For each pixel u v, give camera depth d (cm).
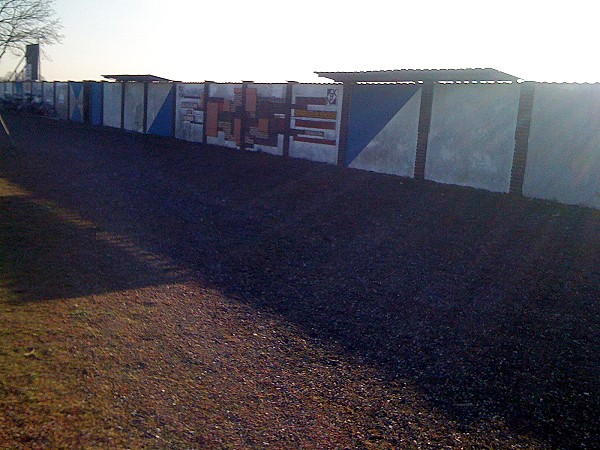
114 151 2444
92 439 465
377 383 586
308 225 1214
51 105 4450
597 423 514
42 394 523
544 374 604
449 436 494
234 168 1948
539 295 823
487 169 1544
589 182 1348
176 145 2608
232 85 2441
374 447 477
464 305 793
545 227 1162
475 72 1424
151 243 1062
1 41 2947
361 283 880
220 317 741
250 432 493
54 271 870
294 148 2145
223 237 1127
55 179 1694
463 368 618
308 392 565
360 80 1841
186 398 541
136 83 3266
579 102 1359
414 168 1722
